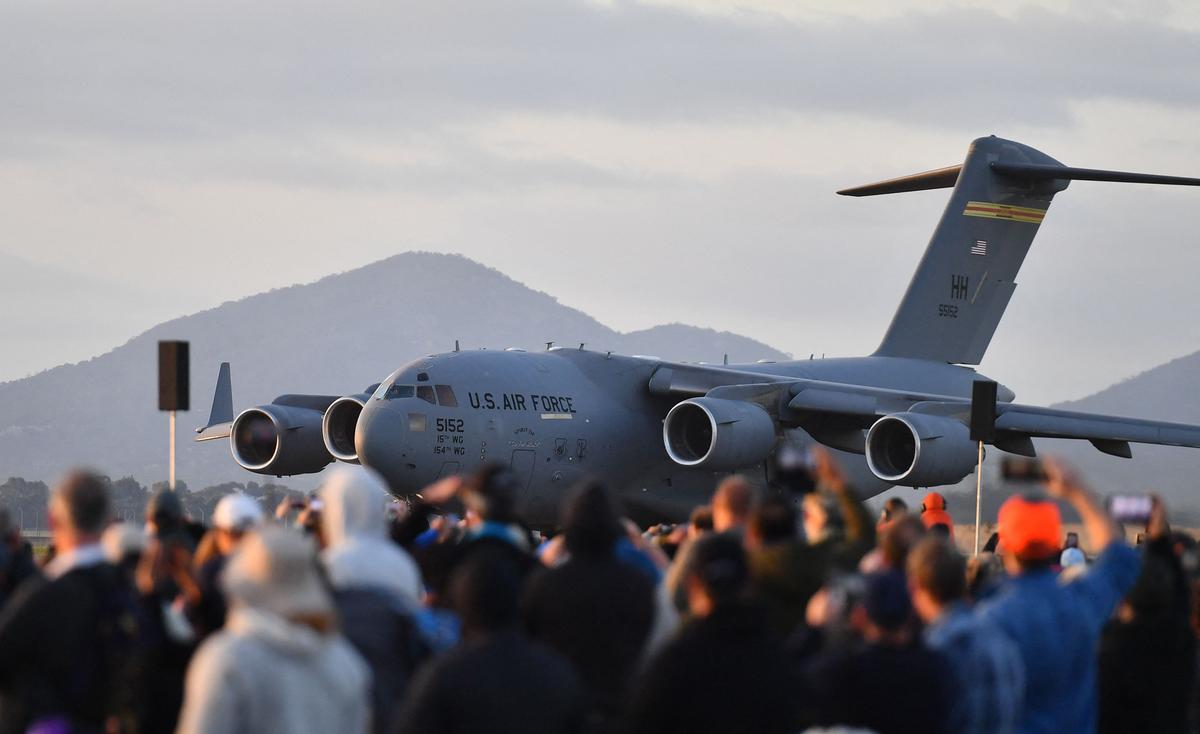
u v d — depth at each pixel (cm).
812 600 2186
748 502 2422
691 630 1694
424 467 6475
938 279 8838
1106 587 2109
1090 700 2052
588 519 2031
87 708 1839
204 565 2169
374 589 1944
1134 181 8262
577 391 7175
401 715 1578
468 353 6925
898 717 1692
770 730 1658
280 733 1481
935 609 1920
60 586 1827
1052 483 2169
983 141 8944
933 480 6825
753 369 7894
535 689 1568
